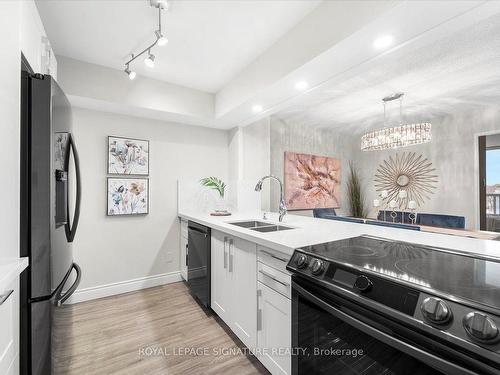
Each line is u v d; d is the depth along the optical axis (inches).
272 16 63.4
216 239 78.4
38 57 53.6
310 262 39.9
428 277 29.8
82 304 90.9
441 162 157.9
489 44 74.4
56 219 47.4
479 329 21.0
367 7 48.1
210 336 71.1
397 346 26.8
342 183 195.9
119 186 100.6
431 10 44.2
